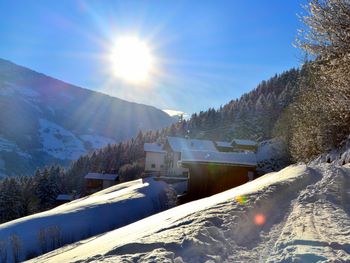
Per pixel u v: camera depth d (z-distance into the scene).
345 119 17.88
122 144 116.75
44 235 24.30
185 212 7.20
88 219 28.31
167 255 3.73
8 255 23.03
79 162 106.62
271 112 100.12
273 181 9.43
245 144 69.44
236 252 4.19
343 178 9.30
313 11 11.41
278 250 4.18
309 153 25.81
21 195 70.62
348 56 10.88
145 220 9.68
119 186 48.94
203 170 31.91
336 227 5.09
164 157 62.59
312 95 24.45
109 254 4.05
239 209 5.98
